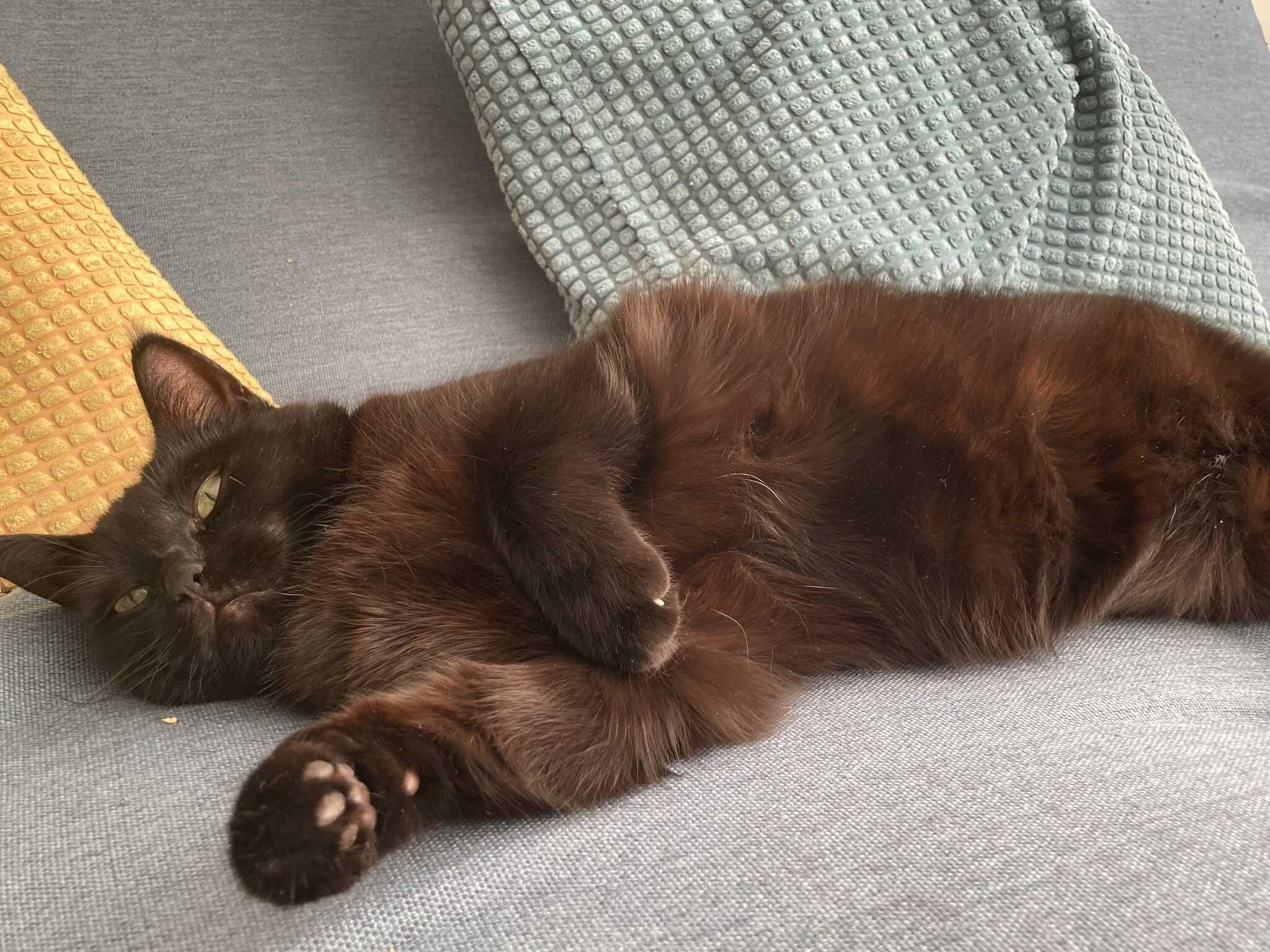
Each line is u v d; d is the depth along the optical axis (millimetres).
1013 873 365
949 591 477
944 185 605
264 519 501
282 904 366
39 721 444
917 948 347
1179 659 470
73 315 548
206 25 654
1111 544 487
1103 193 622
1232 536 497
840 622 480
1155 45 771
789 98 601
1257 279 737
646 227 609
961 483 481
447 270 679
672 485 479
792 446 484
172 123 647
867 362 499
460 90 698
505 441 464
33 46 631
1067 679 457
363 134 675
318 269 657
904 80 608
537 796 417
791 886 366
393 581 479
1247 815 382
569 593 441
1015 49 611
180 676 492
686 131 609
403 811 389
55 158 576
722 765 429
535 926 360
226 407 542
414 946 357
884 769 407
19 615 502
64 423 542
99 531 509
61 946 360
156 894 372
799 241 596
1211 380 504
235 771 417
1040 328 516
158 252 638
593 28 604
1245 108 779
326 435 520
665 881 371
